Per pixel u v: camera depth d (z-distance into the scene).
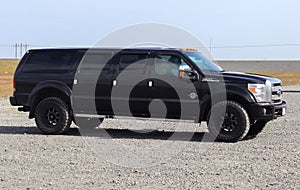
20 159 10.34
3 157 10.55
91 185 8.20
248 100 12.52
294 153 11.04
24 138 13.22
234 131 12.61
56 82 13.77
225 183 8.31
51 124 13.90
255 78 12.82
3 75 71.62
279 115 13.12
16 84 14.19
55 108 13.78
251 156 10.72
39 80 13.96
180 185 8.19
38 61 14.15
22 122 17.33
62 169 9.42
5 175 8.91
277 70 99.94
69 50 13.95
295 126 15.87
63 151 11.29
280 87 13.42
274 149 11.56
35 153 11.02
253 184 8.26
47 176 8.84
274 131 14.73
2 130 15.03
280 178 8.67
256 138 13.35
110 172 9.20
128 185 8.20
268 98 12.71
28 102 14.02
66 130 13.87
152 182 8.41
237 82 12.69
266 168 9.48
